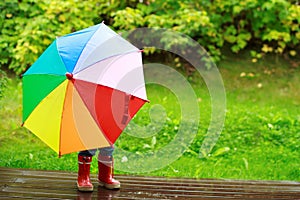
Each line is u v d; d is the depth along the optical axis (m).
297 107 7.72
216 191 4.22
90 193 3.85
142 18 8.20
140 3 8.67
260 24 8.78
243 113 7.11
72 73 3.33
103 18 8.70
